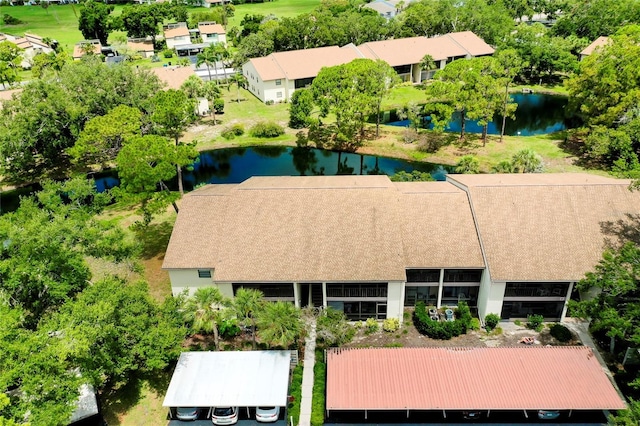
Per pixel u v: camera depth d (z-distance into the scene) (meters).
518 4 125.56
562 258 31.73
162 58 114.94
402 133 66.19
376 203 35.34
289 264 32.75
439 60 87.62
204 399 26.53
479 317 34.06
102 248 32.12
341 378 27.11
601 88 55.81
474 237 33.72
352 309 34.09
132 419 27.61
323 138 66.31
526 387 26.12
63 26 153.25
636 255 27.77
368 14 122.38
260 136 67.88
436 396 25.86
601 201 34.28
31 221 30.17
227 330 32.75
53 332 25.19
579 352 28.17
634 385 24.41
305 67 81.25
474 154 59.25
